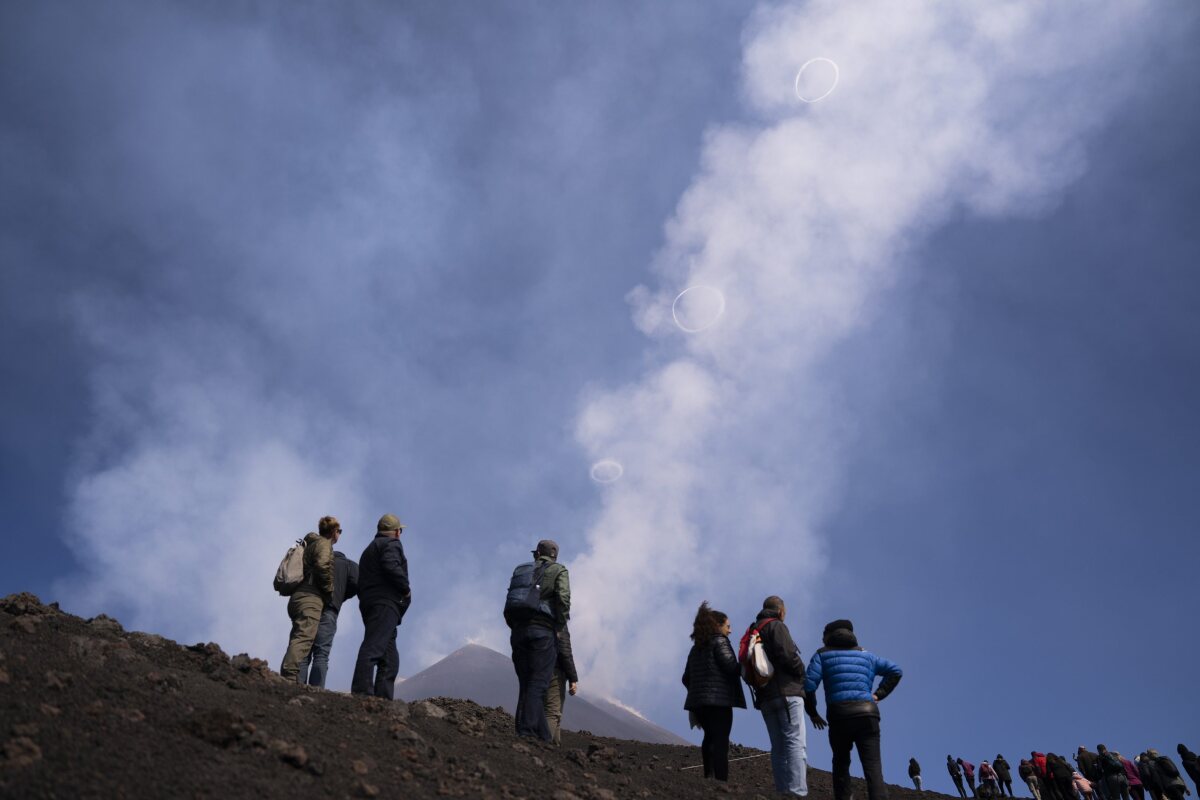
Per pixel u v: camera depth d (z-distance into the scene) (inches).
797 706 285.0
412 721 266.8
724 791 277.6
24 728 155.6
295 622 300.2
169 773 156.3
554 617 313.3
